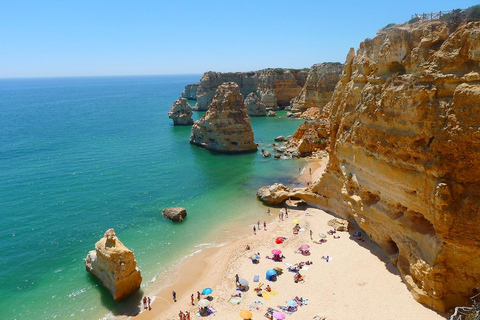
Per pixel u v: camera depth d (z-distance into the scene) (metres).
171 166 74.94
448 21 27.25
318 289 30.97
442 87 25.53
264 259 37.25
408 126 27.91
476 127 23.16
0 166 72.06
